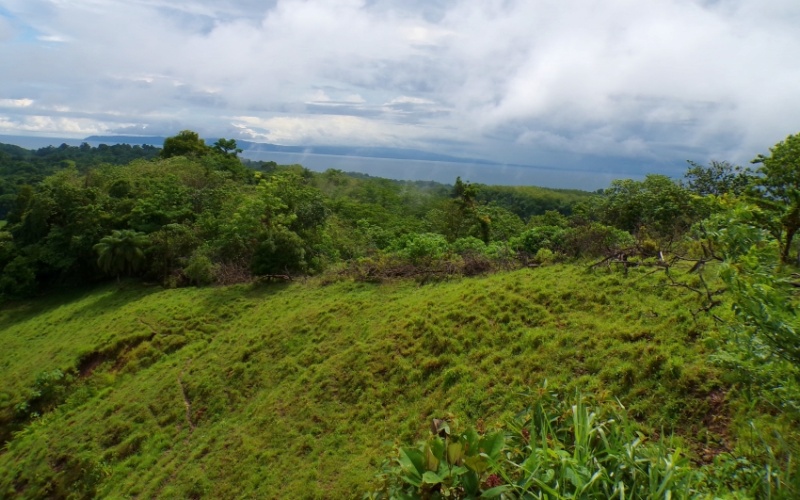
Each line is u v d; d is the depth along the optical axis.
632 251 16.27
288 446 12.76
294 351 17.92
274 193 33.66
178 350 22.72
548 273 16.83
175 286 31.59
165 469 14.11
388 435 11.62
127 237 33.88
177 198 40.09
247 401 16.09
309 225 34.34
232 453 13.40
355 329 17.64
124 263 34.50
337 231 39.94
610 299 13.16
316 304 21.72
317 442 12.45
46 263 37.75
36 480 16.33
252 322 22.66
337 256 33.66
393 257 25.41
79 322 28.95
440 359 13.45
